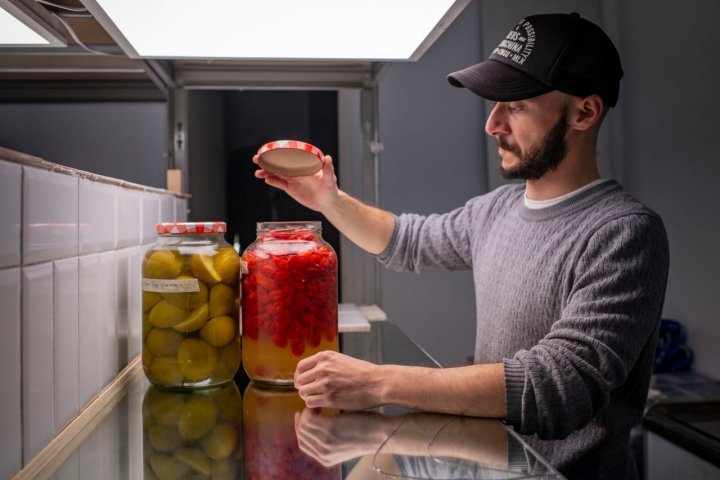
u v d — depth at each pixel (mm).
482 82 943
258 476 518
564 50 915
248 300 801
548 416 695
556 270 929
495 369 718
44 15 847
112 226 802
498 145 1035
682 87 2023
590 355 753
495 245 1109
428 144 2021
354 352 1083
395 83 2006
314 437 618
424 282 2016
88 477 521
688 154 2006
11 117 1464
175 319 761
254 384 844
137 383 844
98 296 740
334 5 766
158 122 1514
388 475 512
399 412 710
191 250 770
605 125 2426
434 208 2025
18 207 511
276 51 1019
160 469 538
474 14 2047
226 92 1565
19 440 515
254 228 1596
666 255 857
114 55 1134
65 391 627
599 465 907
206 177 1543
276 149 792
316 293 791
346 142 1686
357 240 1259
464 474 513
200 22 831
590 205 948
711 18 1862
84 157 1493
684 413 1562
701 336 2004
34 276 545
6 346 489
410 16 817
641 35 2246
